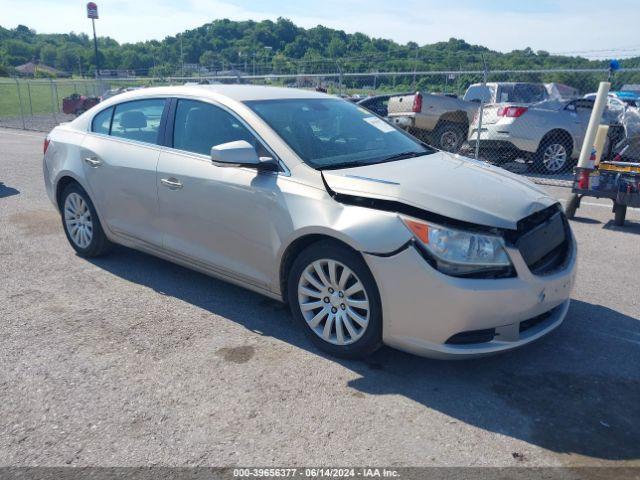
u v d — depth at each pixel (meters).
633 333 4.02
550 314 3.62
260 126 3.98
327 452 2.75
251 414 3.03
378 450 2.77
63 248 5.74
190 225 4.28
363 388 3.29
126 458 2.69
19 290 4.64
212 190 4.05
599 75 11.93
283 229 3.65
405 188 3.38
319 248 3.50
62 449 2.75
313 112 4.41
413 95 12.05
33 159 12.02
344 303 3.49
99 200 4.98
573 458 2.72
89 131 5.18
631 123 10.08
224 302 4.46
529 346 3.82
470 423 2.98
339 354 3.57
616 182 6.67
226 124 4.16
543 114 10.33
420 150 4.52
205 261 4.26
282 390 3.25
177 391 3.23
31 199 7.91
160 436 2.85
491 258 3.16
